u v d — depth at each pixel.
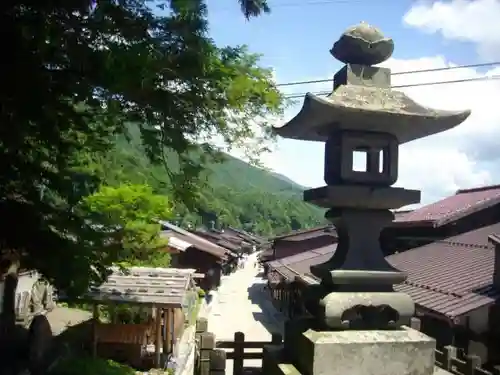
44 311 17.83
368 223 4.57
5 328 13.34
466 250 16.66
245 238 75.75
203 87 5.28
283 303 29.33
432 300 12.45
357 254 4.50
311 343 4.13
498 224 19.59
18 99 4.73
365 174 4.52
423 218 21.30
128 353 15.52
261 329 24.88
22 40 4.46
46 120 5.12
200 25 4.87
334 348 4.07
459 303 11.70
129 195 11.05
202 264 36.03
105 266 7.73
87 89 4.91
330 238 39.81
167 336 16.23
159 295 14.38
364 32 4.71
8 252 7.14
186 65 4.87
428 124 4.45
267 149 6.15
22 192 6.30
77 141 6.27
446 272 14.58
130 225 10.69
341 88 4.54
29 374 10.73
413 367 4.19
